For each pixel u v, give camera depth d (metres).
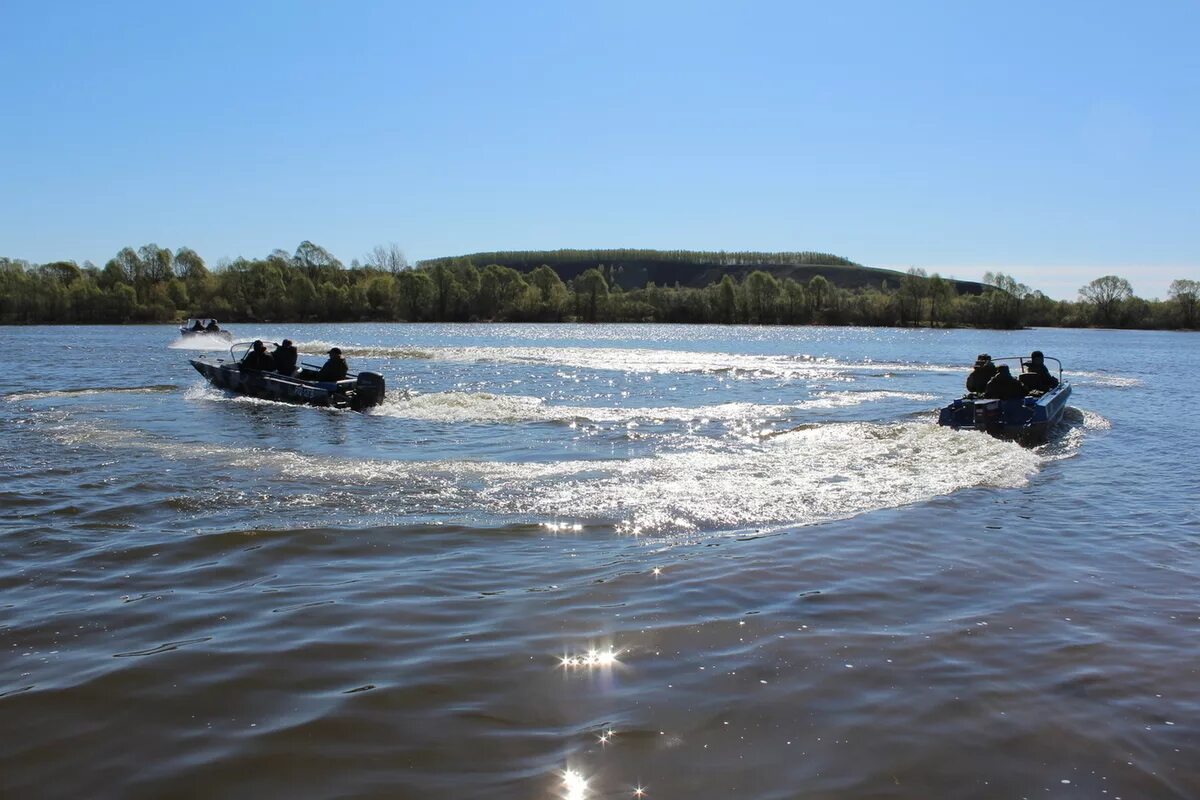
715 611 6.46
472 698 5.01
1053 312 104.62
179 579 7.11
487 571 7.41
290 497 10.09
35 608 6.41
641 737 4.58
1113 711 4.93
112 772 4.23
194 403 19.88
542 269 120.62
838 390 25.06
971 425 15.96
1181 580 7.41
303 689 5.11
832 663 5.54
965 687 5.21
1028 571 7.61
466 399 20.61
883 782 4.17
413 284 103.31
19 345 47.44
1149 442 15.55
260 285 101.75
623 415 18.42
